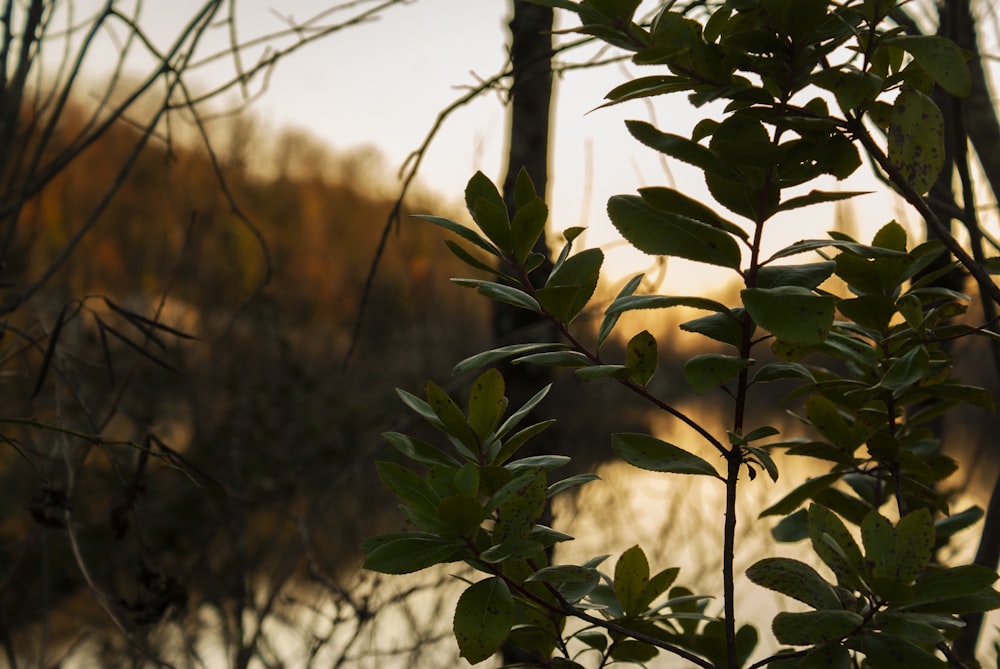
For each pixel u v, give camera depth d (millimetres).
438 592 3707
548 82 2301
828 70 806
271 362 5449
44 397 3373
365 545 860
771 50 806
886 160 822
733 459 861
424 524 839
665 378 8180
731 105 857
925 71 820
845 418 1178
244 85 2033
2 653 3615
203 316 5395
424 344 7500
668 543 5375
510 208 2258
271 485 4531
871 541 849
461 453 943
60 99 1901
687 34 825
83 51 1911
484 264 900
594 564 1018
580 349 900
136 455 4266
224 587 3562
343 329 7832
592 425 6730
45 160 2479
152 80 1970
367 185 23891
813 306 738
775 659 889
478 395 945
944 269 996
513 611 826
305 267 16938
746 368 865
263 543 3697
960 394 1026
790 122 807
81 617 4262
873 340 1071
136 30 1928
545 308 885
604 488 6059
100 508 4262
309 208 21031
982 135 1451
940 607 816
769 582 894
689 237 807
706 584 4824
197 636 3426
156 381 4637
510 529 866
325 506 2799
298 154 23469
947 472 1198
